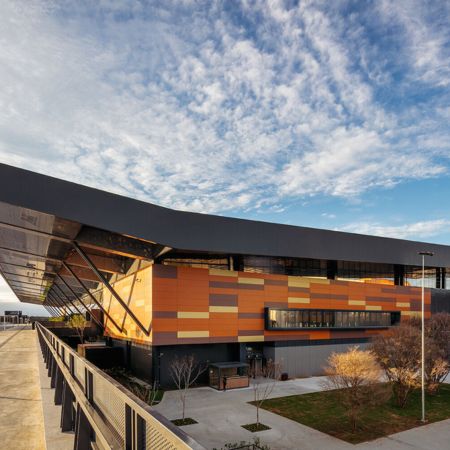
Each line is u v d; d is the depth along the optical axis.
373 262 43.44
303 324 39.75
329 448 19.86
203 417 24.67
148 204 28.59
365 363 26.02
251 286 37.47
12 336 54.97
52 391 13.23
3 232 30.25
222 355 36.41
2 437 9.79
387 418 25.67
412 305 48.78
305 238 38.91
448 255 48.94
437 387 33.88
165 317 32.78
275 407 27.17
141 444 3.33
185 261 35.81
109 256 40.66
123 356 41.84
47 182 23.19
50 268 47.66
